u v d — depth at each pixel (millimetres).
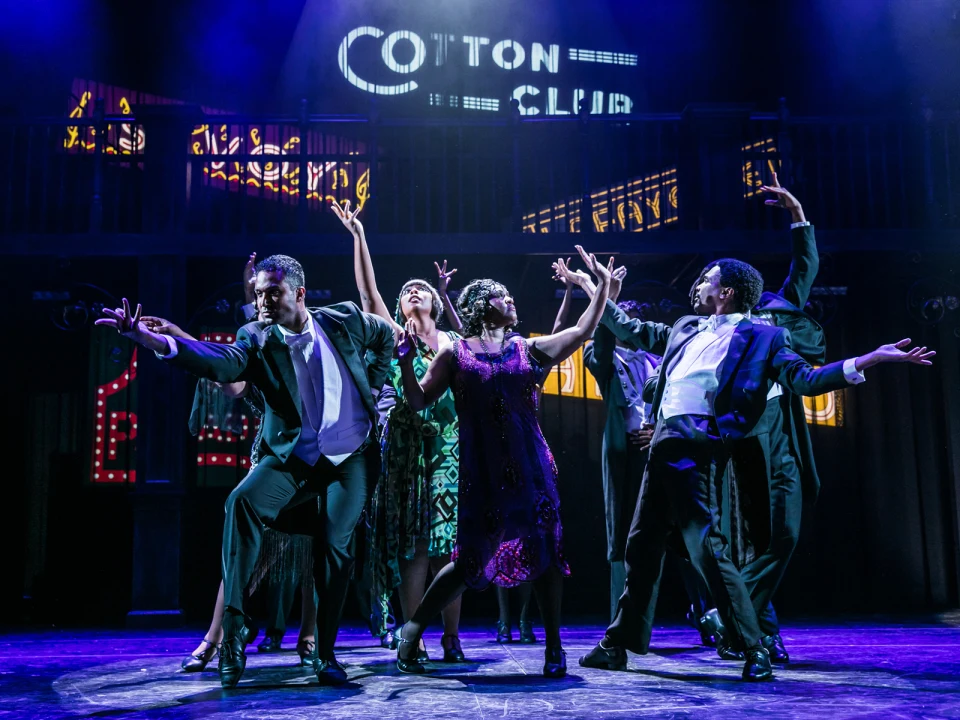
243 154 6359
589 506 7113
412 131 6457
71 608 6809
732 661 3176
